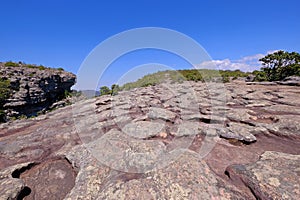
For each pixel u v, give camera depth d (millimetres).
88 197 2223
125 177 2486
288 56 22594
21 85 42188
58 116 7363
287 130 3980
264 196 2033
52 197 2525
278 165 2564
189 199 2027
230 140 3863
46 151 3762
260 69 25234
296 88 11758
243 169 2543
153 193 2129
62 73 64875
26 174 3051
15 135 5031
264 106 6496
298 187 2066
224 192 2150
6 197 2266
